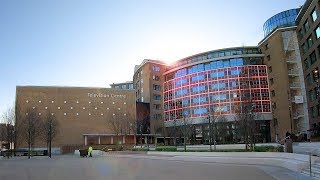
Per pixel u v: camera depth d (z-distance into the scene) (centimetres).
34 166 2811
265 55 7875
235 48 8188
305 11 5616
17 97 7806
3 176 1909
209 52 8419
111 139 8200
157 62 9669
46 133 7044
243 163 2634
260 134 6856
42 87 8044
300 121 6700
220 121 7425
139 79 10069
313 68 5394
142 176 1814
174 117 8206
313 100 5506
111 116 8231
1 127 7488
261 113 7431
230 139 7394
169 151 4038
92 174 1970
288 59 7050
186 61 8912
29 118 6894
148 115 9100
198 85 8338
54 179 1722
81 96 8281
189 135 7681
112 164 2889
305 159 1948
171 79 9225
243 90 7181
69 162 3372
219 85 7975
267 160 2491
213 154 3119
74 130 8019
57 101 8069
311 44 5484
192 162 2991
